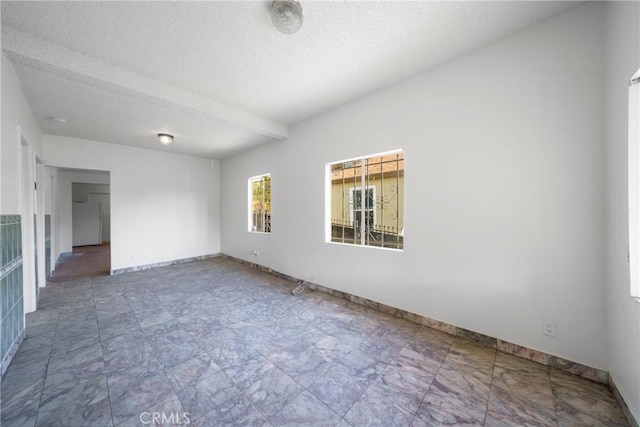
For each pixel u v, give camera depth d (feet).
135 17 5.65
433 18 5.80
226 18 5.73
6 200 6.33
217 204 20.16
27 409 4.69
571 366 5.71
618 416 4.57
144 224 16.43
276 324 8.30
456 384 5.43
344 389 5.29
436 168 7.76
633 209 4.30
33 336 7.45
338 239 11.48
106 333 7.67
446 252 7.61
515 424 4.42
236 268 16.37
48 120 11.16
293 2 5.24
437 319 7.85
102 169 14.87
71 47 6.68
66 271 15.78
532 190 6.14
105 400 4.94
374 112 9.36
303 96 9.71
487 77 6.76
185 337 7.45
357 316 8.89
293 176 13.10
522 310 6.33
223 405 4.83
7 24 5.80
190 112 9.74
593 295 5.45
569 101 5.66
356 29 6.12
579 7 5.52
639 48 4.05
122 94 8.42
